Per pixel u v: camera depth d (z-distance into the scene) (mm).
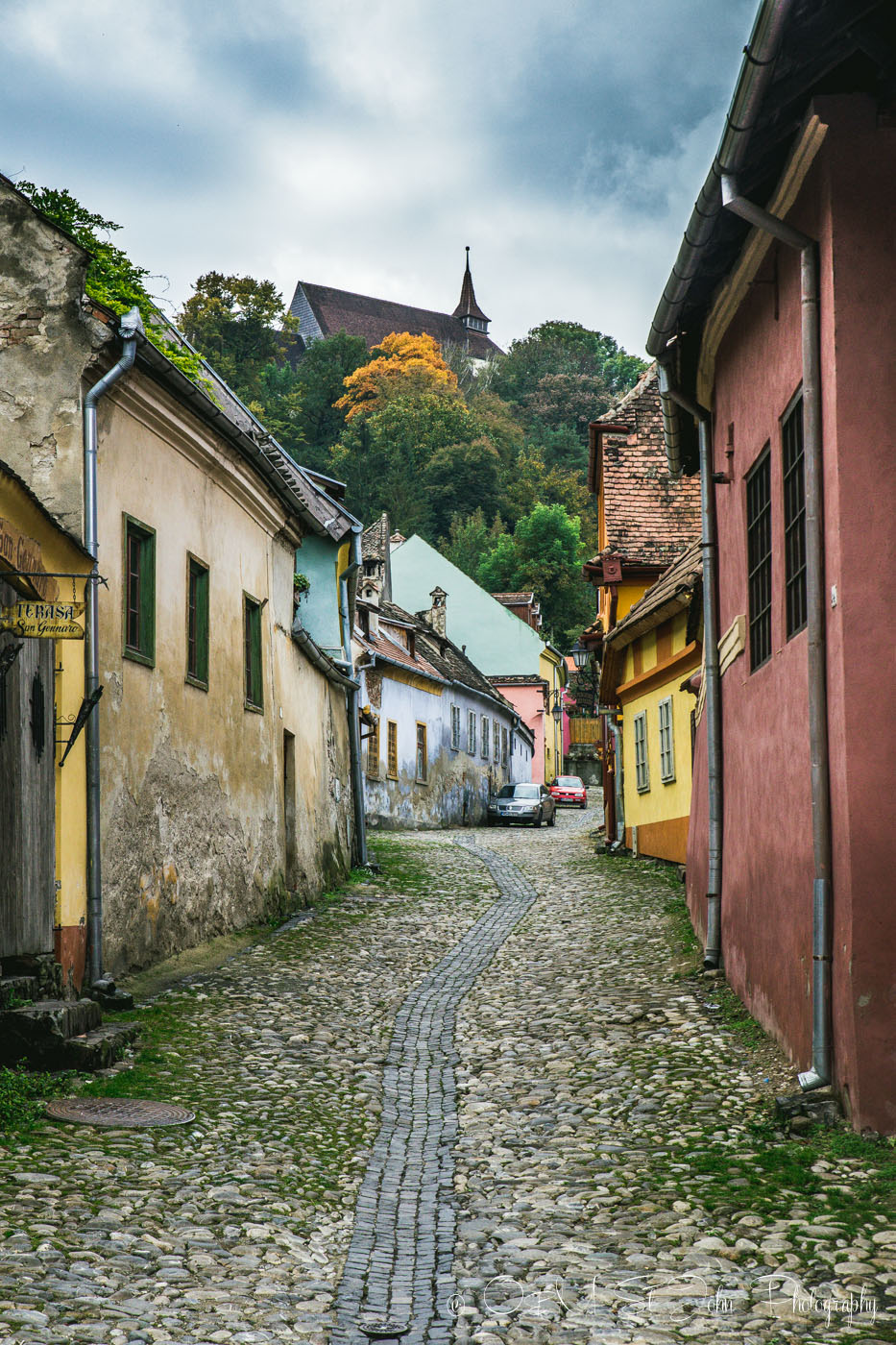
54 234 10562
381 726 35688
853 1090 6750
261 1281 5113
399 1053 9305
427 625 46406
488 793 47031
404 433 83125
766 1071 8125
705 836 12930
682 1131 7105
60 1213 5570
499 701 48812
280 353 88688
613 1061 8742
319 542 20281
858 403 7031
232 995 10797
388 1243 5656
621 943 13422
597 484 27156
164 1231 5531
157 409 11766
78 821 9938
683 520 23797
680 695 19391
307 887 17359
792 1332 4590
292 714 17250
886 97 6992
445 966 12805
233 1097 7840
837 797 7074
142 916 11383
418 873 21484
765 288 9000
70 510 10305
